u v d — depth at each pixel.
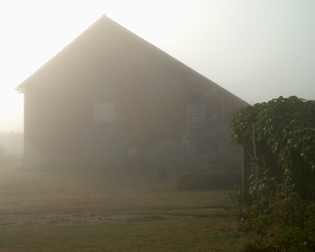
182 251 7.39
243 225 8.53
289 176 8.81
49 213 11.85
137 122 27.53
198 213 11.10
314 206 7.41
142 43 27.98
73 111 27.52
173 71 27.89
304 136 8.19
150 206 12.70
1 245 8.04
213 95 27.78
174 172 19.17
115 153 27.20
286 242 6.76
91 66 27.83
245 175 10.80
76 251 7.54
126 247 7.75
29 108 27.48
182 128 27.52
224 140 26.55
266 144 10.22
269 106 9.59
